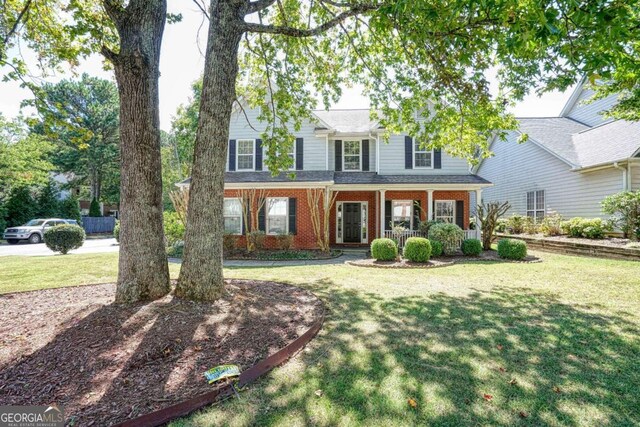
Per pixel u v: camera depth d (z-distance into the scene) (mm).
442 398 2537
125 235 4328
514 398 2539
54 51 6273
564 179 14562
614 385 2721
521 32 3076
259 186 13242
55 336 3361
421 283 6762
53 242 12641
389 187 13633
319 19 7703
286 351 3297
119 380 2705
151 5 4477
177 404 2393
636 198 10328
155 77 4570
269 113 8305
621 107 7203
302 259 11273
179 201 12992
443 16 3904
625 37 3027
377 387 2693
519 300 5359
